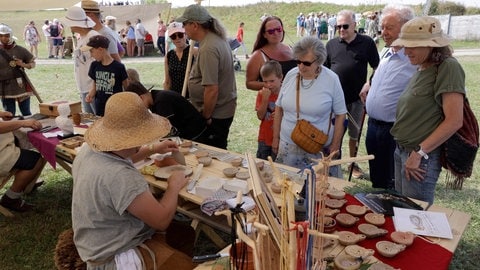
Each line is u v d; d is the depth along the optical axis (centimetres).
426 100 198
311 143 239
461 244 273
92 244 162
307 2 3138
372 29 1294
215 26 303
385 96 269
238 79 975
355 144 384
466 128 197
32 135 306
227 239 281
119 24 1622
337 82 246
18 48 484
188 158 249
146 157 231
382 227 162
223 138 330
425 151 198
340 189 196
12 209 324
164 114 278
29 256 271
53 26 1455
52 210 333
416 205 178
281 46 353
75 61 426
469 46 1678
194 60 336
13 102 495
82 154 168
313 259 110
